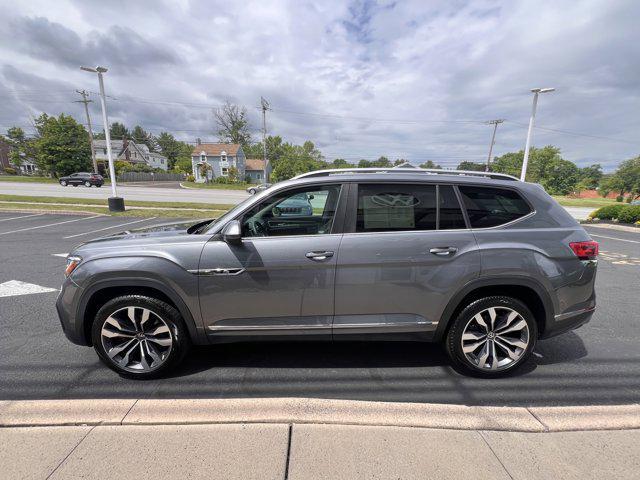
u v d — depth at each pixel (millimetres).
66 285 2713
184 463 1896
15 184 34812
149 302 2691
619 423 2240
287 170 59562
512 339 2836
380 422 2236
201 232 2861
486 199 2816
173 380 2801
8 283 5328
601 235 12922
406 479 1813
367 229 2707
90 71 14477
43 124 44219
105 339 2742
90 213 14930
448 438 2109
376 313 2744
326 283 2670
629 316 4305
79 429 2139
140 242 2736
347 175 2826
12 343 3402
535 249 2703
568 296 2779
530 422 2248
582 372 2967
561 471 1876
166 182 55812
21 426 2158
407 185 2773
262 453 1973
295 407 2373
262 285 2664
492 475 1847
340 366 3029
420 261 2666
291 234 2768
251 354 3229
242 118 63031
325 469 1867
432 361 3121
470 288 2703
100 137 77938
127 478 1800
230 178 54125
